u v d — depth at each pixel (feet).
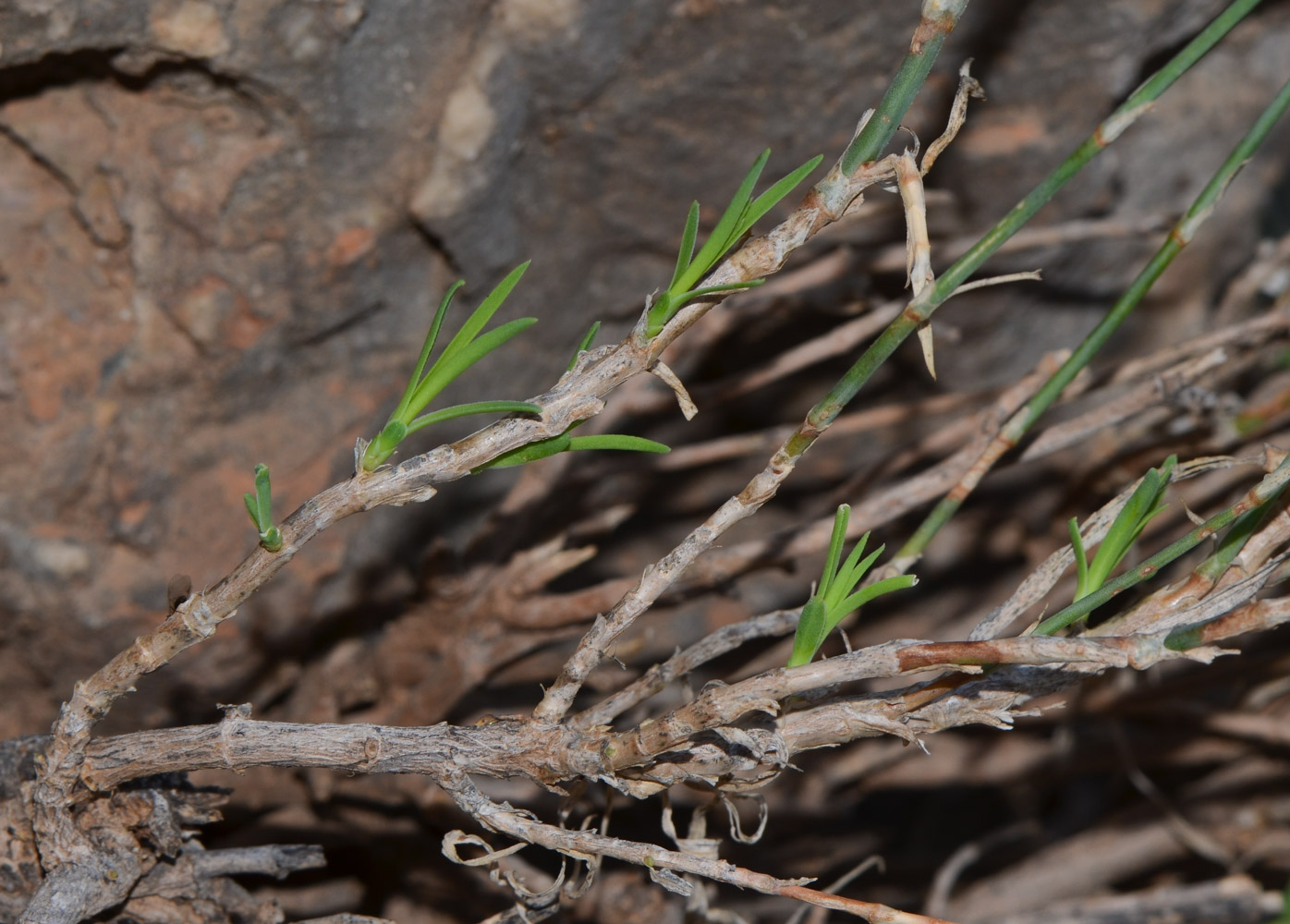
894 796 2.65
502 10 1.61
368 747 1.39
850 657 1.36
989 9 1.69
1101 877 2.37
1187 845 2.34
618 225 1.79
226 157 1.58
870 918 1.35
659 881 1.37
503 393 1.80
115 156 1.57
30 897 1.46
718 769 1.39
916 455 1.84
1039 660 1.35
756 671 1.92
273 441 1.63
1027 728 2.34
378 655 1.79
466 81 1.60
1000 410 1.59
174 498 1.61
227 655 1.64
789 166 1.76
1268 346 1.89
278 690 1.69
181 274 1.59
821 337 1.99
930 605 2.30
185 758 1.40
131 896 1.47
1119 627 1.41
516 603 1.67
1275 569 1.39
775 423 2.12
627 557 2.16
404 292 1.65
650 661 2.09
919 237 1.34
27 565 1.59
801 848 2.40
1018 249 1.90
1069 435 1.59
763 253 1.35
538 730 1.39
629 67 1.65
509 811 1.39
